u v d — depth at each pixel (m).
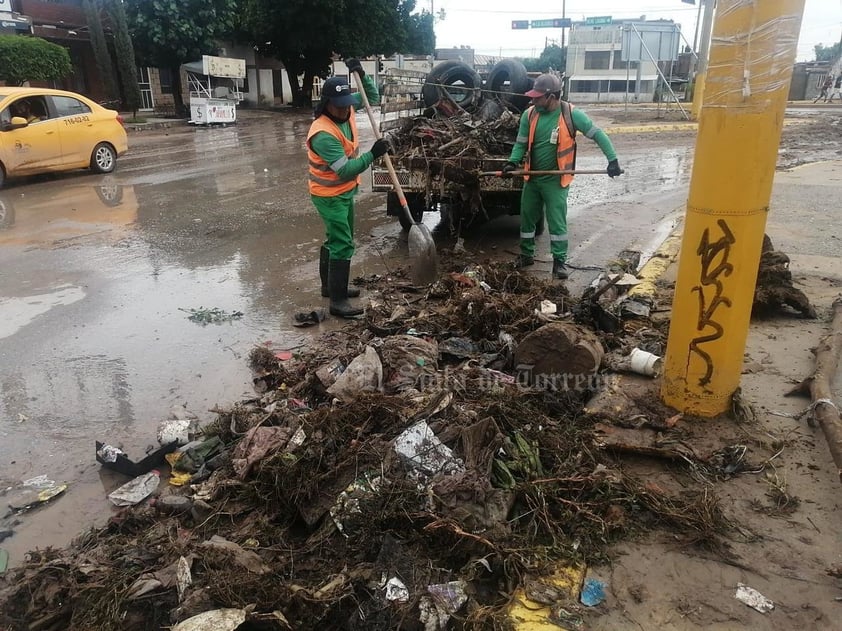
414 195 7.51
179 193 11.21
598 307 4.85
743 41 2.76
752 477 3.03
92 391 4.30
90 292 6.24
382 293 6.01
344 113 5.16
